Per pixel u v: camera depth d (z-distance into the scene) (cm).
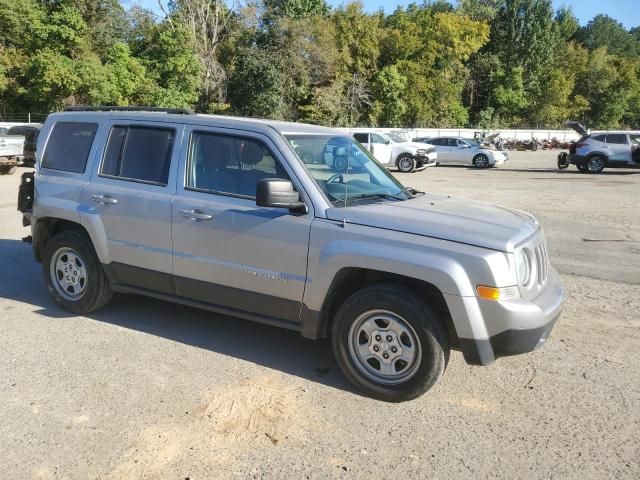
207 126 471
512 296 373
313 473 319
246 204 442
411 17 5738
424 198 484
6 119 3538
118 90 3531
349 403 398
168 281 485
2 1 3416
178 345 491
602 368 460
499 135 4603
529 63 6512
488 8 6538
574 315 583
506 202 1396
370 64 5134
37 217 559
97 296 537
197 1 4197
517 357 479
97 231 514
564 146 4675
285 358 470
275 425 367
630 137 2316
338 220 409
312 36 4488
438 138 2861
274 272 429
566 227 1068
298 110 4566
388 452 340
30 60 3366
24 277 684
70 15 3447
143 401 394
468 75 6194
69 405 386
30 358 459
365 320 404
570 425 373
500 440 355
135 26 4094
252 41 4431
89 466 321
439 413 387
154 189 486
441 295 391
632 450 346
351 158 491
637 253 859
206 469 320
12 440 345
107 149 525
